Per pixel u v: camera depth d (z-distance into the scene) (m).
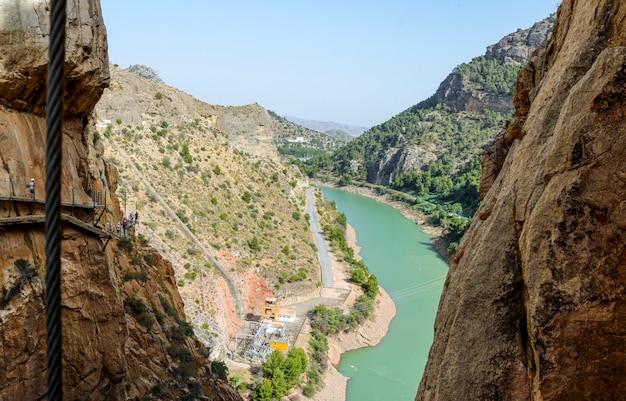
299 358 66.00
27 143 18.25
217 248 95.69
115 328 21.89
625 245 12.09
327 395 67.19
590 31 15.27
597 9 15.24
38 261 17.67
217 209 110.88
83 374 20.08
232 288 86.62
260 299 91.88
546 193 13.43
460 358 15.55
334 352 80.62
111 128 110.25
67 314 19.67
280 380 61.16
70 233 20.38
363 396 69.25
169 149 120.25
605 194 12.40
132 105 120.88
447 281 19.95
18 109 18.27
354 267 118.06
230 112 179.88
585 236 12.51
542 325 12.84
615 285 12.17
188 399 29.98
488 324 15.29
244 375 63.38
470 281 15.95
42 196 18.44
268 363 64.25
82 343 20.14
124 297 33.94
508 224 15.70
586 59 15.04
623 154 12.36
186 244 88.62
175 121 141.62
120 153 103.75
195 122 152.38
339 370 76.56
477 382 15.04
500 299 15.27
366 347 84.88
